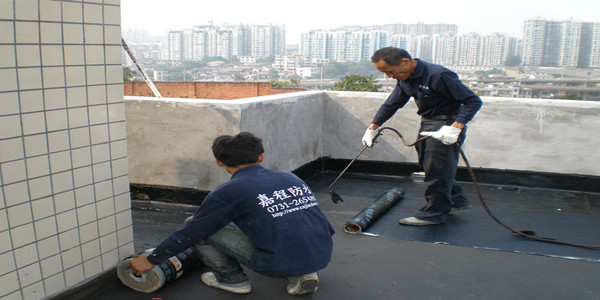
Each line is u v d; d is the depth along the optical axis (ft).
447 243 10.97
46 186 7.33
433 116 11.41
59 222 7.61
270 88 97.76
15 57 6.67
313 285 8.27
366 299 8.44
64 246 7.75
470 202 14.52
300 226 7.62
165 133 13.60
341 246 10.83
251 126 13.20
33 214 7.22
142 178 14.14
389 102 12.25
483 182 16.69
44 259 7.48
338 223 12.55
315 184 16.63
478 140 16.47
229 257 8.39
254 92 98.02
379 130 12.67
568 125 15.43
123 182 8.57
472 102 10.50
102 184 8.19
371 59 11.35
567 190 15.80
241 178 7.68
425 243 11.00
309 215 7.82
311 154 17.35
